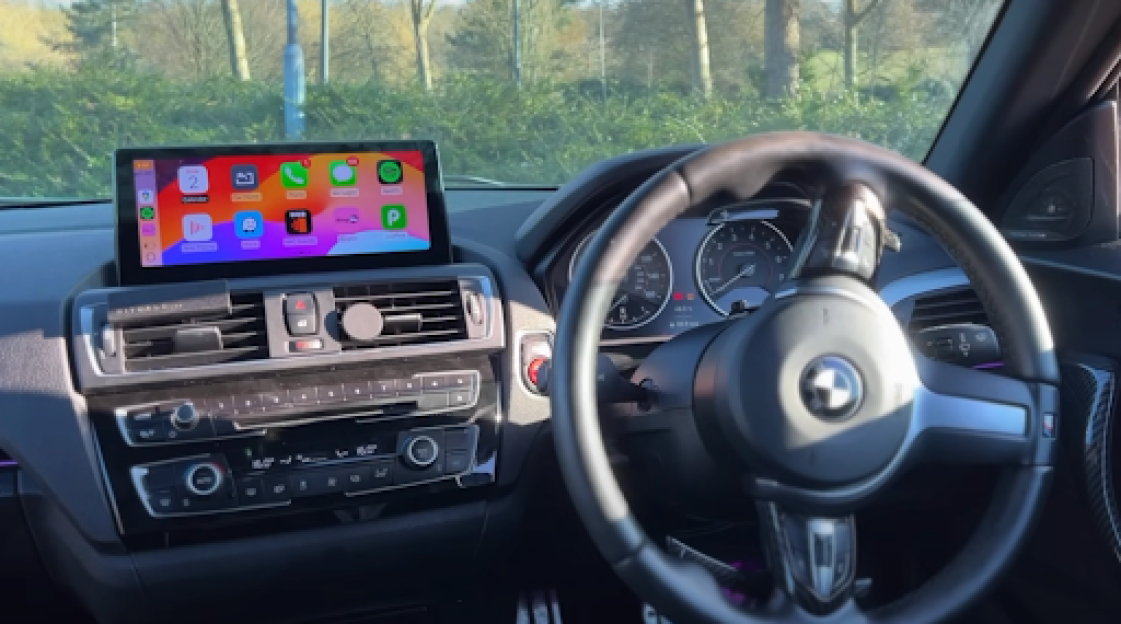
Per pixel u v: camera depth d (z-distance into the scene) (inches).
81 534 71.7
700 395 59.4
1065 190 89.7
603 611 98.0
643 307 83.4
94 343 70.5
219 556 74.6
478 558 81.4
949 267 84.7
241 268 77.2
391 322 75.4
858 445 54.2
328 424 74.4
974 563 57.9
